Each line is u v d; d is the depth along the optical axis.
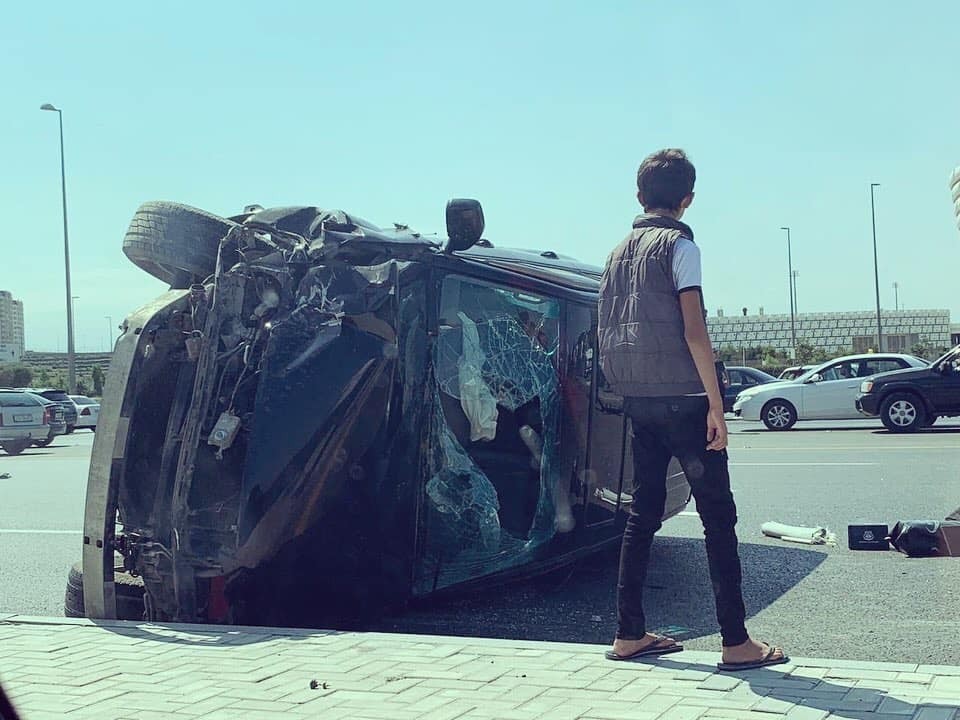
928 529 7.63
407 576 6.11
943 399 19.59
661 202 4.80
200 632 5.44
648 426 4.66
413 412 6.11
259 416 5.60
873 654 5.46
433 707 4.15
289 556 5.76
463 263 6.43
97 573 5.85
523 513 6.61
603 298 4.82
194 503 5.68
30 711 4.25
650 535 4.79
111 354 6.07
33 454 23.64
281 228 6.45
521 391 6.63
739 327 87.12
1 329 122.19
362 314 5.80
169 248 6.40
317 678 4.59
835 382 22.03
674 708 4.03
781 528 8.74
